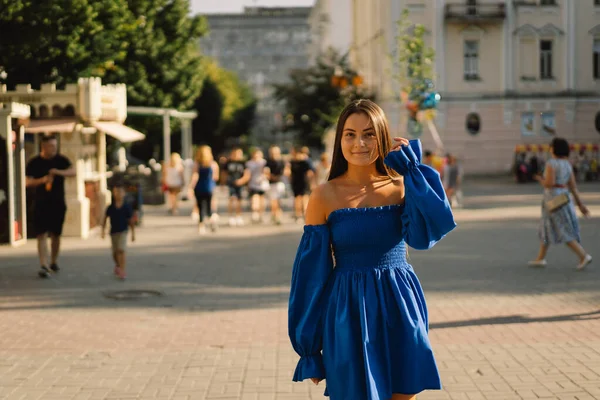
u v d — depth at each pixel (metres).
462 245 14.85
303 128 51.00
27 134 16.61
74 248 15.08
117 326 8.08
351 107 3.75
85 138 17.55
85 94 16.45
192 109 65.75
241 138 96.00
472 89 45.41
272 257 13.77
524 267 11.80
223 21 138.00
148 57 31.83
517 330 7.53
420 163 3.67
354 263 3.69
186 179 32.34
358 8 55.34
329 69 50.84
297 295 3.70
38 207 11.51
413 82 23.89
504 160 45.75
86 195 17.81
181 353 6.88
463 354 6.63
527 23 45.09
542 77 45.41
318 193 3.76
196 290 10.30
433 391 5.61
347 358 3.58
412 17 44.41
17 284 10.85
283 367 6.36
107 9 18.27
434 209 3.52
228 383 5.92
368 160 3.70
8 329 7.98
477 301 9.07
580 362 6.30
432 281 10.64
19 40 16.22
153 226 20.27
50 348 7.14
